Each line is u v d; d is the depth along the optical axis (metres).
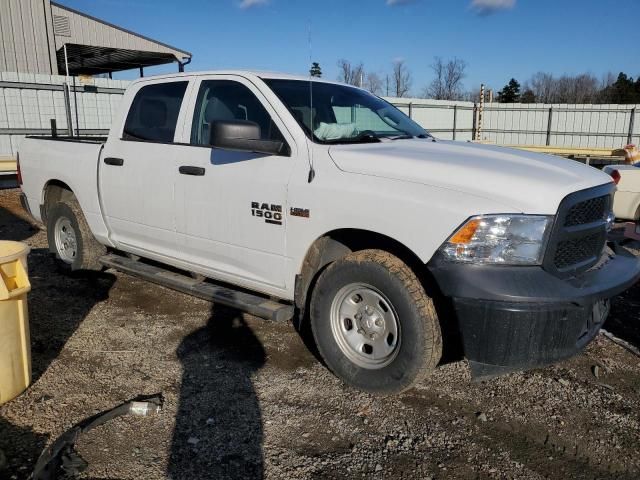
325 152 3.59
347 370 3.52
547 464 2.87
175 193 4.36
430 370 3.23
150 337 4.35
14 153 14.46
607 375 3.86
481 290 2.87
